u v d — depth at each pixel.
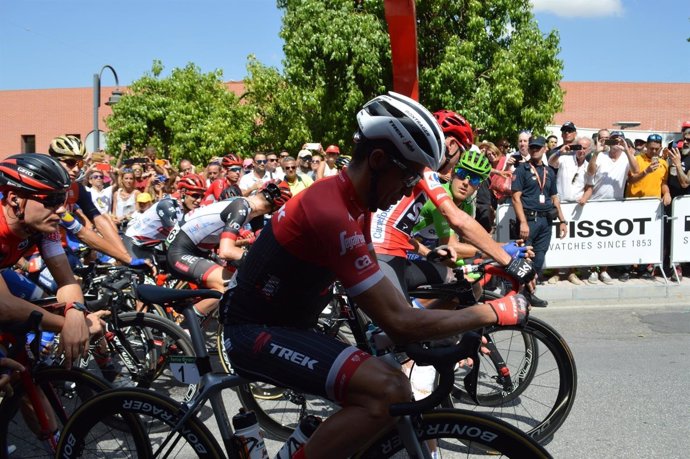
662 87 24.19
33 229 2.40
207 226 3.86
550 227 6.48
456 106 11.41
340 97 12.05
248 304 1.83
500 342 3.30
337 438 1.68
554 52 11.31
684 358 4.34
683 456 2.87
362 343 2.79
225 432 2.00
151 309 3.97
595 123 24.41
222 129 13.84
